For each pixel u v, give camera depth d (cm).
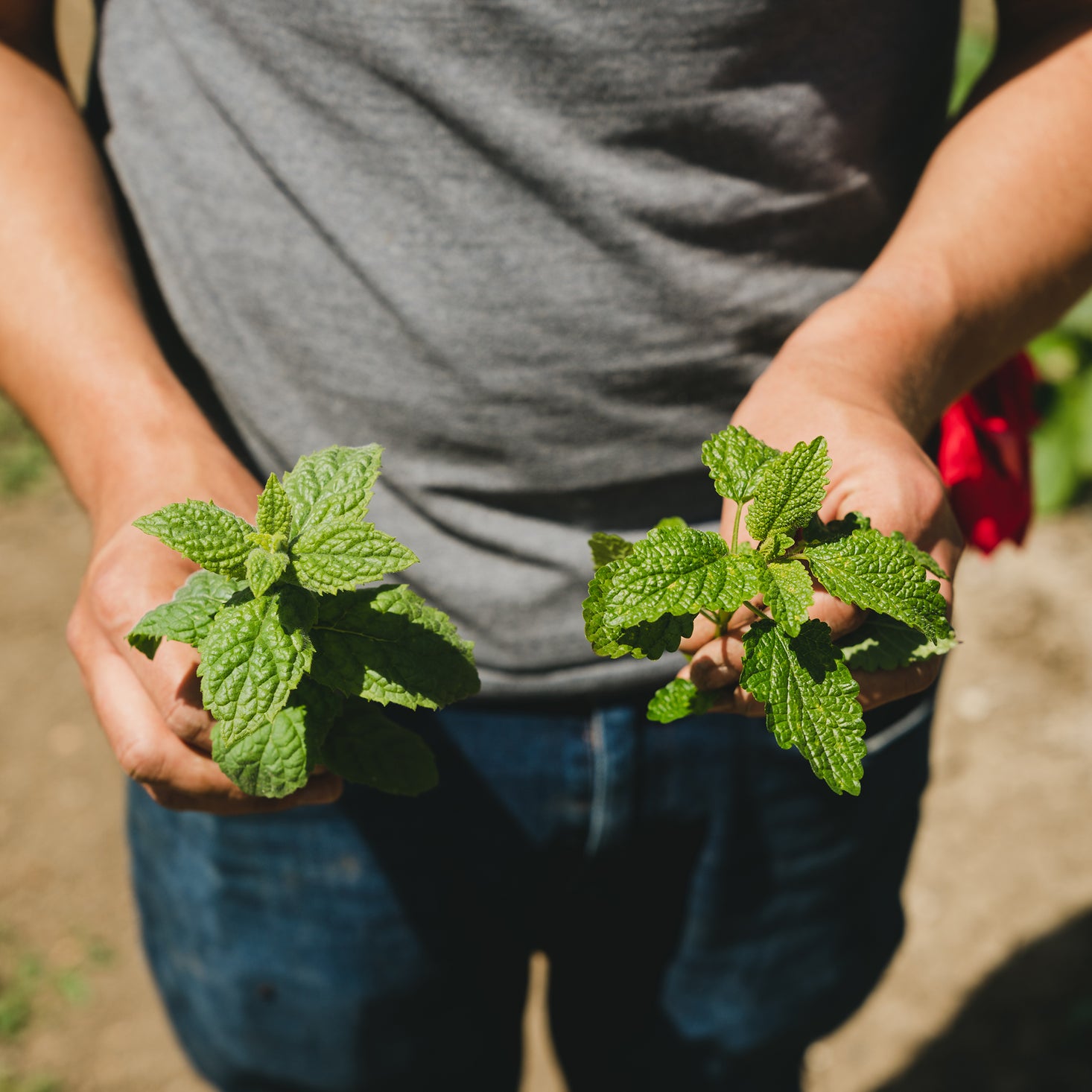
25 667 201
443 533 85
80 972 160
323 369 83
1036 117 79
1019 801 179
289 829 88
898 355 75
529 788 88
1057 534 218
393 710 86
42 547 223
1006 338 80
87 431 78
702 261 80
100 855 175
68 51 281
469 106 77
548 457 83
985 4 287
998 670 196
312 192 80
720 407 84
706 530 86
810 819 93
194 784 72
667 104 77
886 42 80
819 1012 99
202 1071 99
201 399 87
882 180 83
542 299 80
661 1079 100
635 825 90
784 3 76
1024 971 158
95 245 82
